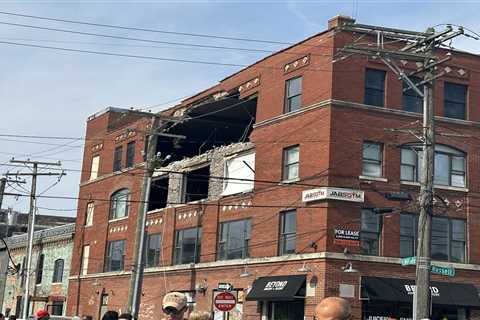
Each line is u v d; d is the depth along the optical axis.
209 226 42.19
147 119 50.59
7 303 68.06
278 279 35.28
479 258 35.94
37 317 12.52
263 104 39.34
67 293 57.31
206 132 54.38
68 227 59.62
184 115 44.94
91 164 58.12
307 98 36.22
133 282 35.72
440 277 34.91
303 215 34.88
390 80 35.94
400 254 34.44
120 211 52.75
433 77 27.28
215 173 42.94
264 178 38.06
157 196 50.97
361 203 34.22
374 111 35.28
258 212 38.09
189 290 42.62
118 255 51.53
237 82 42.38
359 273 33.38
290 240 35.62
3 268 69.94
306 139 35.72
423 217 26.20
